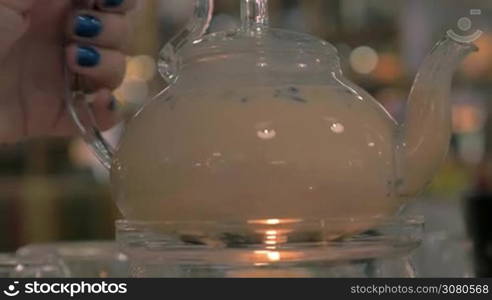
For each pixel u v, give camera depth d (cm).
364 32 147
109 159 58
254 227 48
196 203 48
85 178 152
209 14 57
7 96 70
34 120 71
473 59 138
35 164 154
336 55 54
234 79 51
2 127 70
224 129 48
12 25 63
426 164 51
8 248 150
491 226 82
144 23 126
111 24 63
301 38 53
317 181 48
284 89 50
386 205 50
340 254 49
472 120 138
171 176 49
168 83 55
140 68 118
